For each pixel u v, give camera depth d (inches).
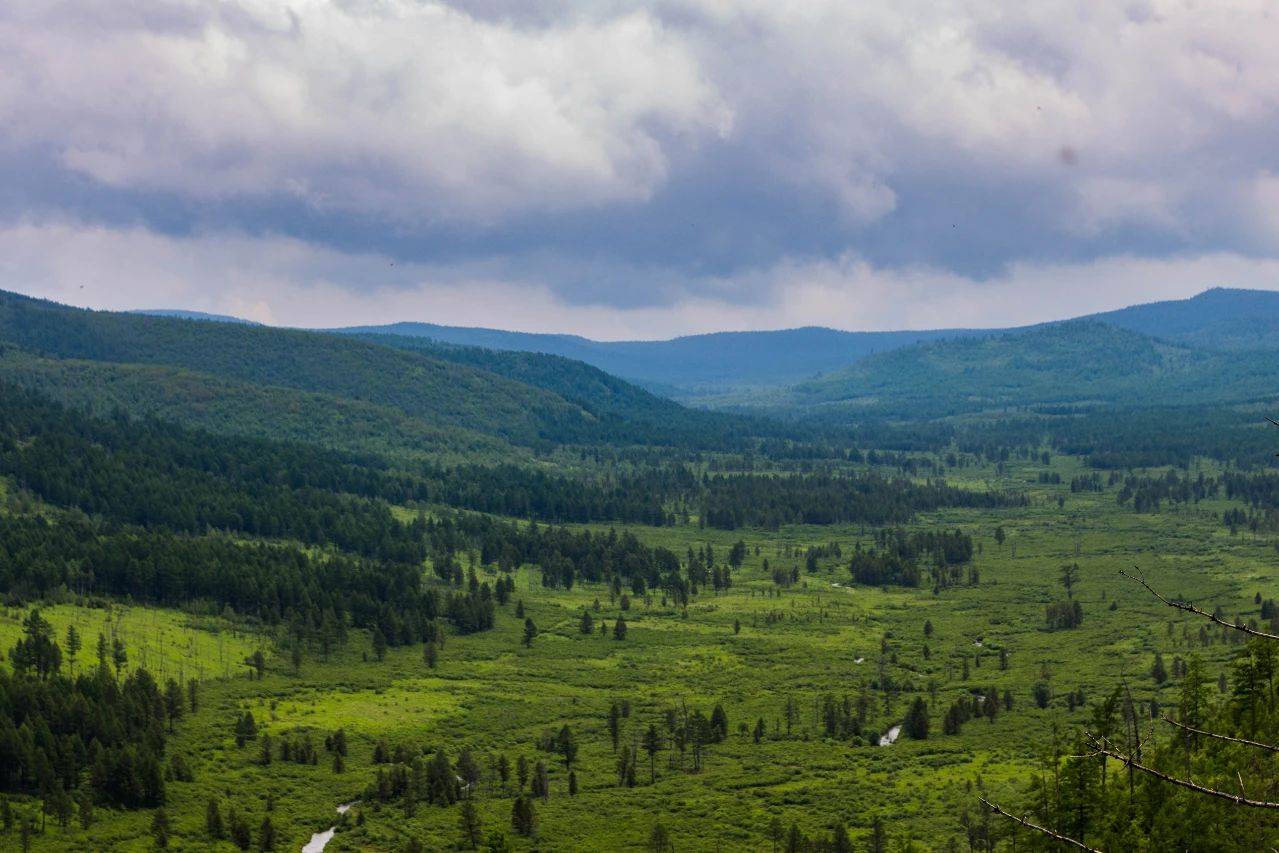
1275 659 5487.2
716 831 6550.2
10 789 7116.1
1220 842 4379.9
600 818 6875.0
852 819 6658.5
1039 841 4859.7
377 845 6565.0
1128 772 4953.3
